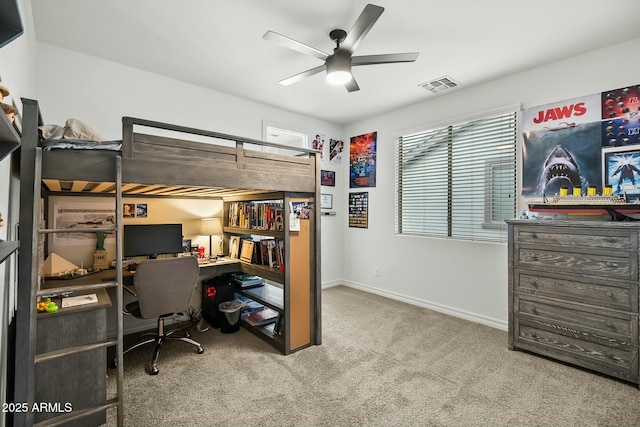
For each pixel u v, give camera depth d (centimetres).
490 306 331
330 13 219
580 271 234
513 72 308
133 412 188
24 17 182
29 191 158
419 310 378
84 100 279
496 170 331
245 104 384
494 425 177
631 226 211
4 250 77
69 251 279
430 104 385
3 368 150
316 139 464
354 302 409
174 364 248
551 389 212
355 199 483
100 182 185
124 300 310
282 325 276
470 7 209
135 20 229
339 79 232
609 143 257
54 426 169
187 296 255
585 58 270
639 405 194
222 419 182
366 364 247
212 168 220
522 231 264
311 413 188
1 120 77
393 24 229
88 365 179
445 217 376
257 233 302
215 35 249
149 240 307
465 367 242
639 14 215
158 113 319
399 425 177
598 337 225
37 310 168
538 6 207
